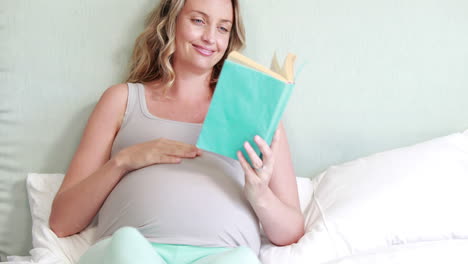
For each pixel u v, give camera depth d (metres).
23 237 1.54
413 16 1.61
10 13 1.52
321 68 1.63
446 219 1.27
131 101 1.39
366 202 1.32
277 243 1.30
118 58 1.58
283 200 1.33
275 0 1.60
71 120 1.57
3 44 1.52
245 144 1.11
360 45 1.62
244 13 1.60
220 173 1.27
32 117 1.55
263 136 1.11
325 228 1.28
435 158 1.41
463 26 1.62
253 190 1.18
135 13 1.57
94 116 1.38
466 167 1.38
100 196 1.26
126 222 1.19
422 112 1.65
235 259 0.99
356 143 1.66
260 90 1.08
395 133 1.66
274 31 1.61
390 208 1.29
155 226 1.17
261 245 1.35
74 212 1.26
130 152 1.26
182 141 1.35
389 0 1.61
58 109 1.56
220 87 1.09
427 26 1.62
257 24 1.60
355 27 1.62
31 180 1.48
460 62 1.63
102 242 1.11
